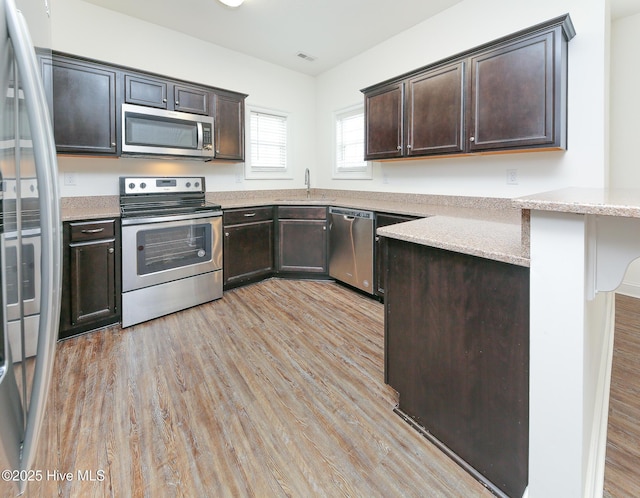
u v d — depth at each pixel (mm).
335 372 1883
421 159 3189
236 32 3318
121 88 2680
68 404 1595
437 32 2984
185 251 2844
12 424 619
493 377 1143
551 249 947
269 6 2861
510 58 2158
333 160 4332
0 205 580
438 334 1325
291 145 4375
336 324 2533
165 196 3205
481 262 1146
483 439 1194
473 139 2381
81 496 1136
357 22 3123
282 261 3678
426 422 1415
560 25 1951
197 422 1489
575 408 946
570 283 920
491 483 1179
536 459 1040
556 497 1009
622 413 1508
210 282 3010
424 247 1348
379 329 2447
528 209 986
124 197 2955
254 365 1953
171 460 1288
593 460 1146
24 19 645
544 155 2344
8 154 603
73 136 2473
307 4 2834
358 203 3346
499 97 2225
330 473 1235
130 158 3084
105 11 2887
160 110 2873
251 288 3418
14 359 631
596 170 2109
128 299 2492
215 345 2197
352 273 3266
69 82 2441
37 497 745
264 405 1605
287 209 3607
